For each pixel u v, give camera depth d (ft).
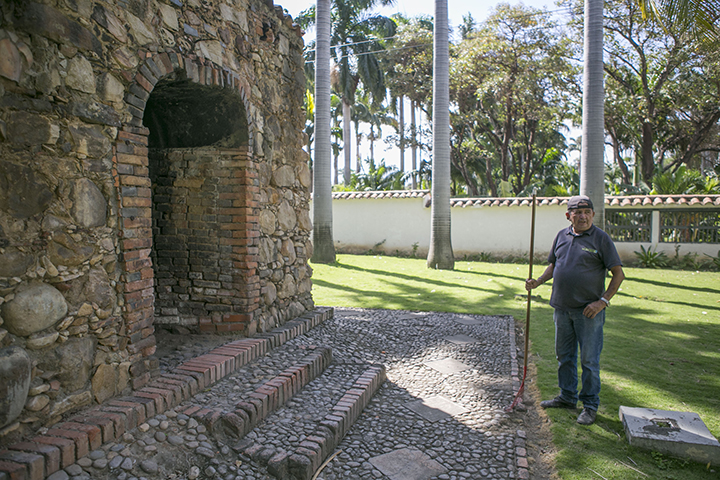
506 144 76.54
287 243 17.13
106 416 8.42
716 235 43.37
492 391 13.79
